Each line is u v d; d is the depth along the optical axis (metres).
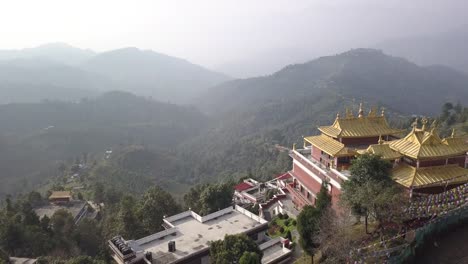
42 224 70.31
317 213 35.81
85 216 99.44
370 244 33.28
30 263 54.34
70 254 63.34
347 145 48.81
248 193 88.50
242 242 35.59
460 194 34.47
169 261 42.91
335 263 30.98
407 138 41.91
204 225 53.28
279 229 54.03
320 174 49.72
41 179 173.50
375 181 33.44
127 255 41.44
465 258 28.94
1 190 160.50
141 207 64.06
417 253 30.05
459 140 40.38
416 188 37.03
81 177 154.00
